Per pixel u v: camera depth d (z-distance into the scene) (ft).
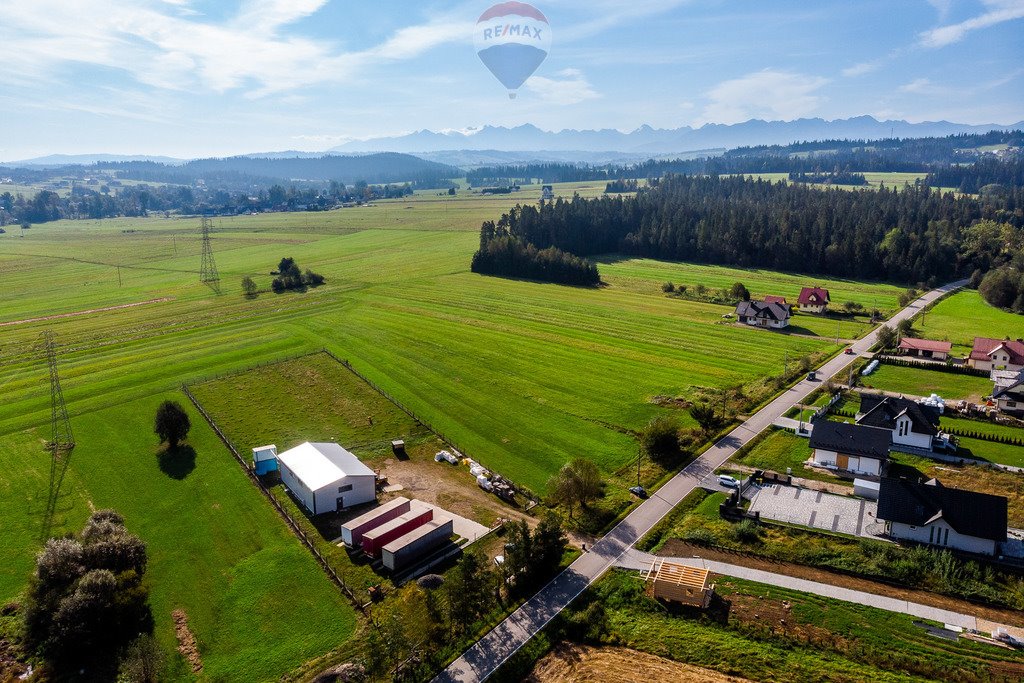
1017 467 220.64
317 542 184.24
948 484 208.74
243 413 273.33
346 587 163.73
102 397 289.33
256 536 187.32
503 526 189.78
